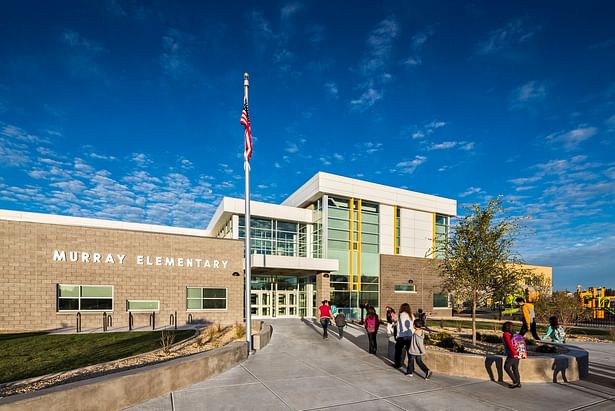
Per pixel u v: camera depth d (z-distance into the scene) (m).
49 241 19.88
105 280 21.23
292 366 11.05
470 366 10.04
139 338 14.66
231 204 28.62
